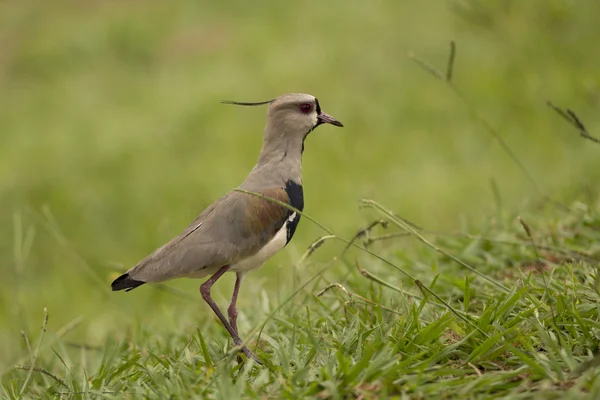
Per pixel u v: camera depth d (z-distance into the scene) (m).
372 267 13.89
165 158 27.33
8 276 22.42
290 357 9.95
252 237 11.03
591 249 12.48
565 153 22.66
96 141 28.78
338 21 33.84
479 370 9.23
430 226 20.61
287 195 11.40
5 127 31.33
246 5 36.88
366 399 8.52
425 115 26.61
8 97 33.56
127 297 19.58
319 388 8.82
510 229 14.20
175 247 10.95
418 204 21.64
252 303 14.03
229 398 8.77
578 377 8.59
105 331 16.86
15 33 38.09
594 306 10.05
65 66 35.12
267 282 17.45
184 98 30.64
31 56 35.94
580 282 11.34
